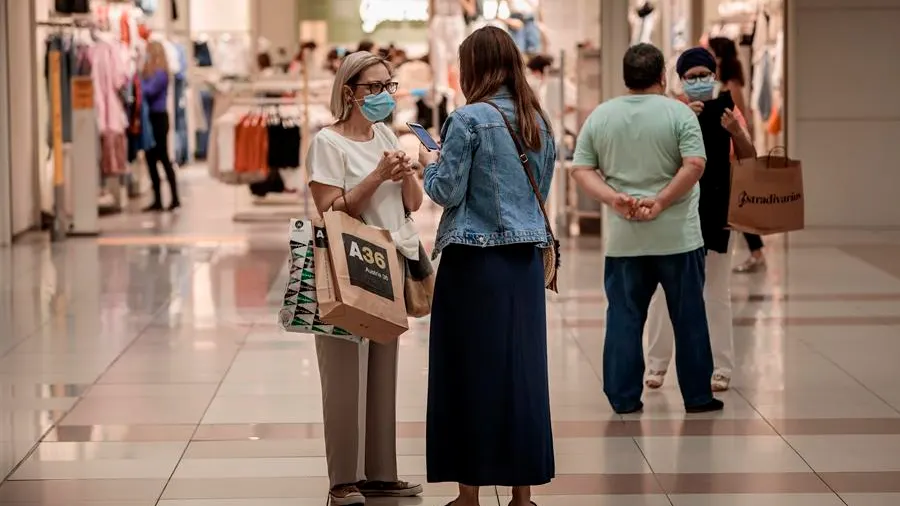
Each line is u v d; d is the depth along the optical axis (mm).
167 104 26031
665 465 8594
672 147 9562
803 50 21453
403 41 38781
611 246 9820
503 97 7285
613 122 9633
